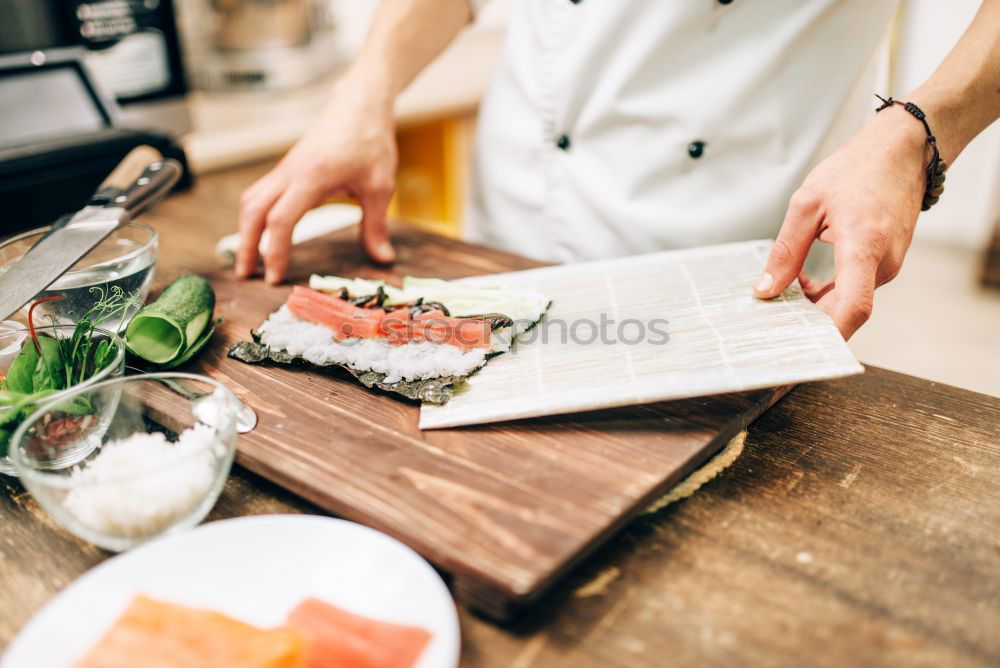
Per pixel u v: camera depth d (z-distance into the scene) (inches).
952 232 116.3
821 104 39.0
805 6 36.9
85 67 54.8
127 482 21.1
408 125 74.0
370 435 26.6
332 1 87.1
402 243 44.7
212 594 20.0
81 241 31.8
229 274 41.3
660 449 25.3
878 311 98.0
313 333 32.3
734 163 40.1
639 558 22.3
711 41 38.8
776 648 19.2
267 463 25.1
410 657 18.2
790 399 30.6
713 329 29.5
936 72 30.9
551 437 26.1
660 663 19.0
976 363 86.0
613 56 40.7
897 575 21.4
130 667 17.5
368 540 20.4
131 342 31.0
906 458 26.6
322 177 39.2
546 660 19.3
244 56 75.2
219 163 62.3
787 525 23.5
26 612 21.1
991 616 20.0
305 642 18.6
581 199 43.8
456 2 45.9
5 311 28.8
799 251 29.8
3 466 25.9
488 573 20.0
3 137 50.1
